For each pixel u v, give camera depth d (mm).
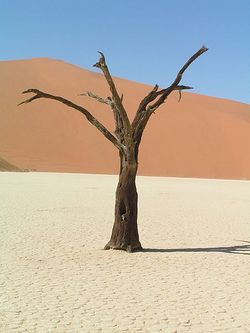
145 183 49844
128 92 99125
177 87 12742
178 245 14422
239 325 7574
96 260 11844
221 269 11266
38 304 8336
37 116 80562
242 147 85562
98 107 88125
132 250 12977
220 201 30859
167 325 7492
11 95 83875
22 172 62812
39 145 75125
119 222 13148
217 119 91125
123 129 12844
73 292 9102
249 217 22500
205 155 82688
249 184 56406
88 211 22250
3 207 22703
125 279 10141
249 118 105625
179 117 89750
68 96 89688
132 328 7336
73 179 50062
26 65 98312
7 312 7883
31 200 26531
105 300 8664
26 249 12977
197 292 9320
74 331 7152
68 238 14883
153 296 8984
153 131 85125
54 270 10742
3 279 9867
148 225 18656
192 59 12508
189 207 26250
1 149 71812
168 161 80000
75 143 77688
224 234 16953
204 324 7578
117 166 75438
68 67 104375
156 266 11383
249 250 13766
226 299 8906
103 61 11547
